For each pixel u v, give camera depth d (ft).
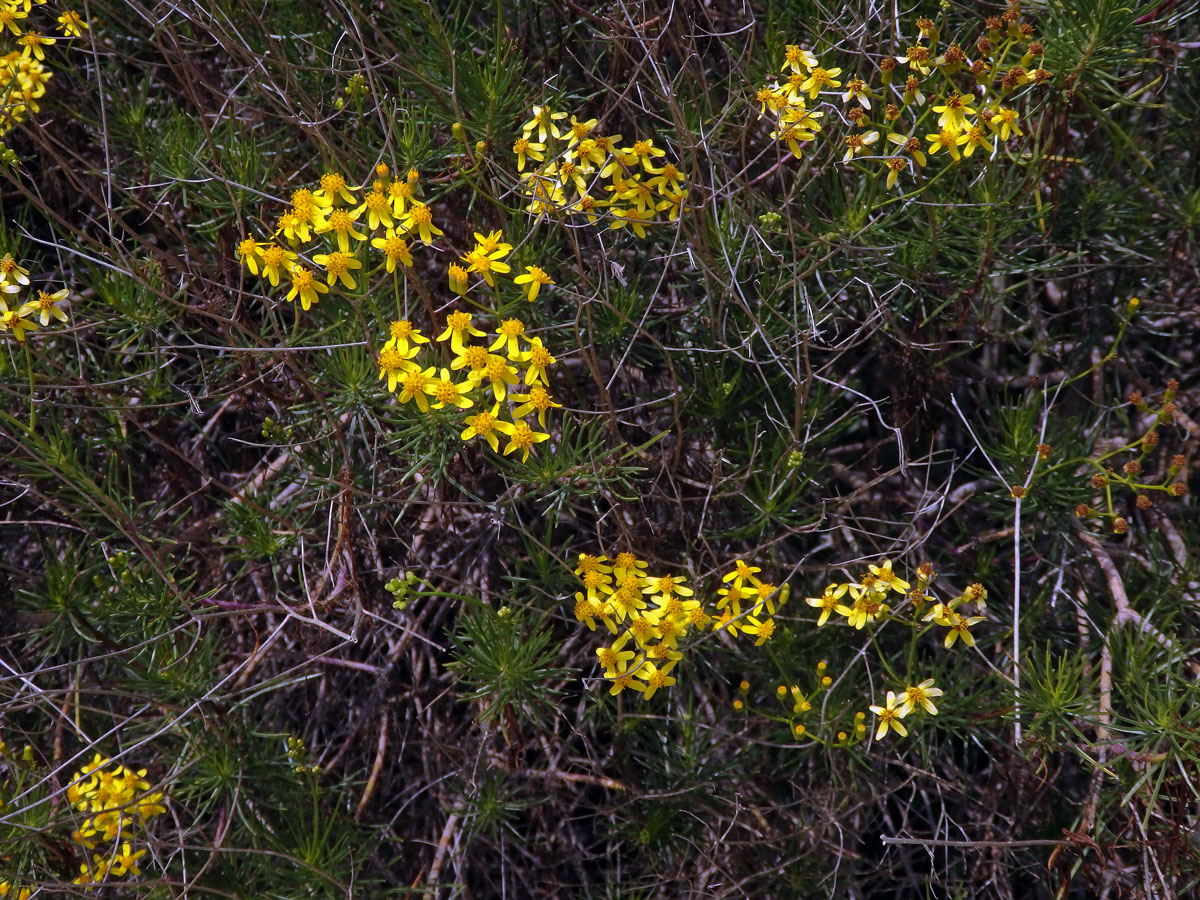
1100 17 4.20
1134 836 4.26
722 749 4.45
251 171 4.34
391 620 4.41
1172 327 4.61
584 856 4.45
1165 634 4.34
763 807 4.46
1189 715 4.11
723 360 4.34
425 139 4.30
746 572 4.25
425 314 4.34
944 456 4.55
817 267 4.31
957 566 4.49
